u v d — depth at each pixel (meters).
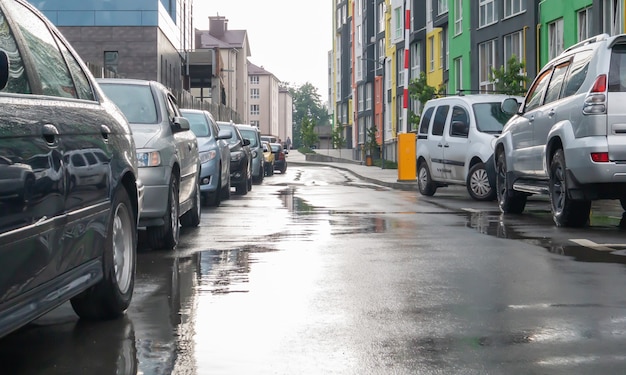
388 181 29.09
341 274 7.62
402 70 60.91
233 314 5.93
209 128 17.52
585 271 7.68
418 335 5.27
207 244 10.08
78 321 5.76
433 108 20.61
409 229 11.60
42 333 5.39
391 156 65.00
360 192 22.70
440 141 19.72
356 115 82.19
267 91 161.75
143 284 7.19
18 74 4.71
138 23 48.81
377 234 10.98
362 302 6.33
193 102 40.16
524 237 10.45
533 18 32.62
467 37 41.47
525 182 13.22
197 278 7.49
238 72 117.12
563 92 11.70
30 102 4.70
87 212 5.25
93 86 6.09
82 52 48.84
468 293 6.66
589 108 10.54
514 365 4.55
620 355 4.75
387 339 5.17
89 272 5.32
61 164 4.88
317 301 6.38
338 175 41.53
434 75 50.66
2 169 4.09
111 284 5.68
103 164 5.62
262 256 8.90
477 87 38.91
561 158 11.34
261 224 12.63
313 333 5.34
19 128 4.39
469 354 4.80
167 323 5.65
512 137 13.75
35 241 4.44
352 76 83.50
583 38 29.02
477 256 8.74
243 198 19.92
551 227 11.68
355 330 5.41
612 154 10.44
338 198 19.69
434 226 12.05
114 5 48.81
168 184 9.48
